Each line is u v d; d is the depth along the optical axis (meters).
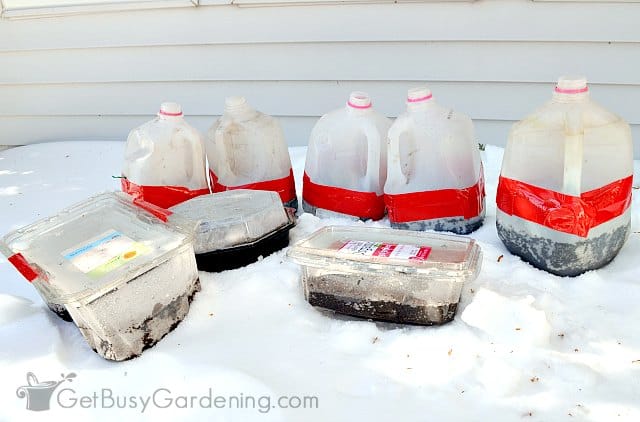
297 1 2.35
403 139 1.47
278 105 2.58
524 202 1.30
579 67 2.23
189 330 1.21
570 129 1.20
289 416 0.97
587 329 1.14
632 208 1.66
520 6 2.18
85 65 2.71
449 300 1.15
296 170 2.24
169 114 1.60
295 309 1.26
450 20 2.26
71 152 2.75
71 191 2.30
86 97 2.79
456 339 1.12
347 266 1.19
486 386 1.01
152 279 1.15
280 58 2.48
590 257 1.28
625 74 2.20
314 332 1.19
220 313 1.26
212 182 1.72
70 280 1.10
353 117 1.56
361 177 1.60
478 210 1.53
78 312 1.08
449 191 1.48
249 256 1.42
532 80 2.29
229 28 2.48
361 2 2.30
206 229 1.37
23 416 1.01
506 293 1.25
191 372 1.07
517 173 1.31
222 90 2.61
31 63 2.76
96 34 2.63
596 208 1.23
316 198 1.66
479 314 1.15
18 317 1.30
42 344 1.18
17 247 1.24
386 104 2.46
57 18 2.63
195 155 1.63
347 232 1.40
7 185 2.41
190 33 2.53
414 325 1.20
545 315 1.15
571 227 1.24
